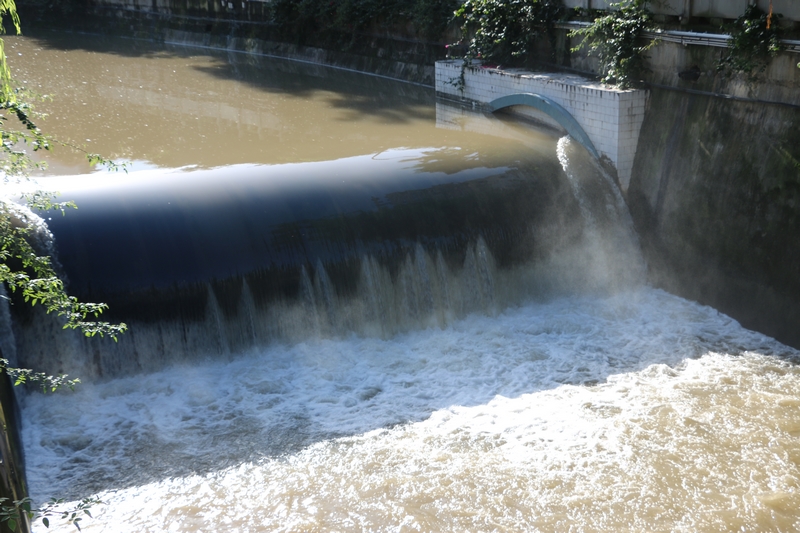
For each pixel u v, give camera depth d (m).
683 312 13.98
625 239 15.37
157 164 15.19
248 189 13.48
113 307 11.58
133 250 11.93
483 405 11.14
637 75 15.62
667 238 14.90
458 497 9.23
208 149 16.39
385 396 11.48
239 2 31.30
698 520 8.79
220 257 12.20
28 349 11.23
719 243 13.82
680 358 12.34
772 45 12.64
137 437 10.59
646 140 15.37
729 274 13.66
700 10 14.46
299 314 12.66
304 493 9.41
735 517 8.82
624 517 8.86
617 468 9.68
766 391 11.30
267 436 10.56
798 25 12.58
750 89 13.40
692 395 11.23
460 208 13.95
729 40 13.43
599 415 10.79
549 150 16.11
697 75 14.38
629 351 12.60
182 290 11.89
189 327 12.02
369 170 14.59
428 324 13.54
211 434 10.63
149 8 34.62
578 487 9.36
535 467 9.73
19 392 11.02
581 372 11.97
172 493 9.51
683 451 9.96
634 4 15.58
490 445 10.21
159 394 11.50
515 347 12.78
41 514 9.01
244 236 12.52
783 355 12.36
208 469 9.93
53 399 11.30
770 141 13.02
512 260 14.20
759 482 9.39
